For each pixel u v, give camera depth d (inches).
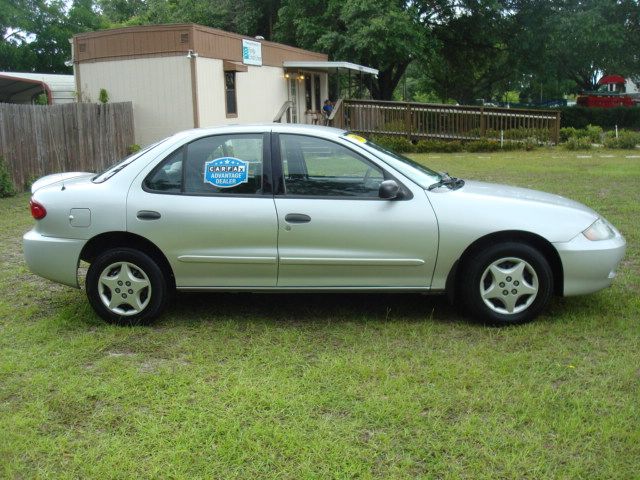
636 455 125.2
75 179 216.1
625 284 235.0
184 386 156.8
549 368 164.2
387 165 194.5
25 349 182.1
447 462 124.1
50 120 523.8
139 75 707.4
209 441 131.6
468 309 196.9
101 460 126.2
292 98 952.3
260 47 836.0
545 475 119.3
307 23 1155.9
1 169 458.0
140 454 128.2
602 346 178.7
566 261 190.5
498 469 121.7
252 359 172.9
